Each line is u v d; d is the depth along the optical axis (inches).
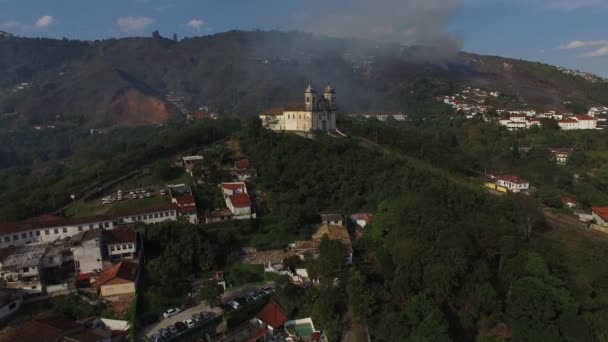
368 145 6535.4
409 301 3206.2
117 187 5374.0
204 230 4205.2
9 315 3063.5
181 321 3201.3
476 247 3464.6
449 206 4188.0
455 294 3245.6
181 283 3607.3
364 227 4446.4
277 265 3954.2
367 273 3690.9
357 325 3235.7
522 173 6387.8
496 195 5012.3
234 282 3796.8
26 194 5792.3
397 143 6998.0
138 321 3139.8
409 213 3833.7
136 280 3410.4
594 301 3051.2
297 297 3531.0
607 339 2832.2
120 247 3700.8
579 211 4913.9
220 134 7003.0
